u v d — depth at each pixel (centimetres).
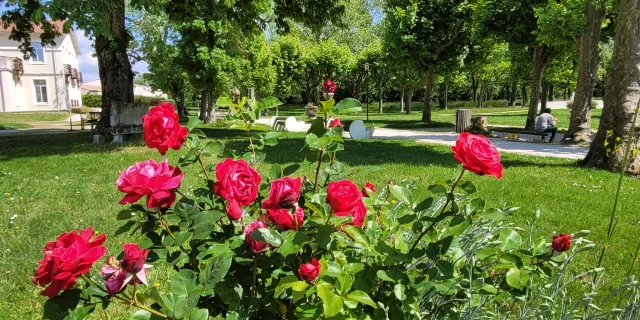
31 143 1353
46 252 118
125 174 139
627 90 823
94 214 489
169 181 139
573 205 552
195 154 177
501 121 2655
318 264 135
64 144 1284
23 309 290
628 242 417
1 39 3962
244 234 160
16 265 351
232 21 1550
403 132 1897
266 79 3012
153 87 3262
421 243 190
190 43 2191
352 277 146
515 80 3488
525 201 563
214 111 2462
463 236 196
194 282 136
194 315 129
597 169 847
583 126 1413
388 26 2283
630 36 816
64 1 865
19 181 704
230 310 145
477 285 155
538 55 1772
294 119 1725
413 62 2344
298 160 870
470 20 2086
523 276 154
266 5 1465
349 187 140
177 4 1293
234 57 2302
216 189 154
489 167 143
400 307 158
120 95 1326
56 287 114
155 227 161
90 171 793
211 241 161
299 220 154
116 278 123
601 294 291
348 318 139
